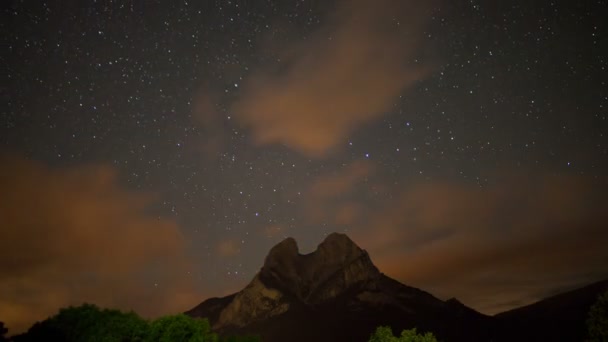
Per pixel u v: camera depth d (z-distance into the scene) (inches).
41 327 1365.7
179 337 1440.7
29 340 1330.0
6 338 1312.7
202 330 1507.1
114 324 1403.8
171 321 1476.4
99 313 1443.2
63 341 1346.0
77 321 1393.9
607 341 1190.3
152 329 1438.2
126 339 1405.0
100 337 1348.4
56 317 1402.6
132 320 1446.9
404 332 1621.6
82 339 1352.1
